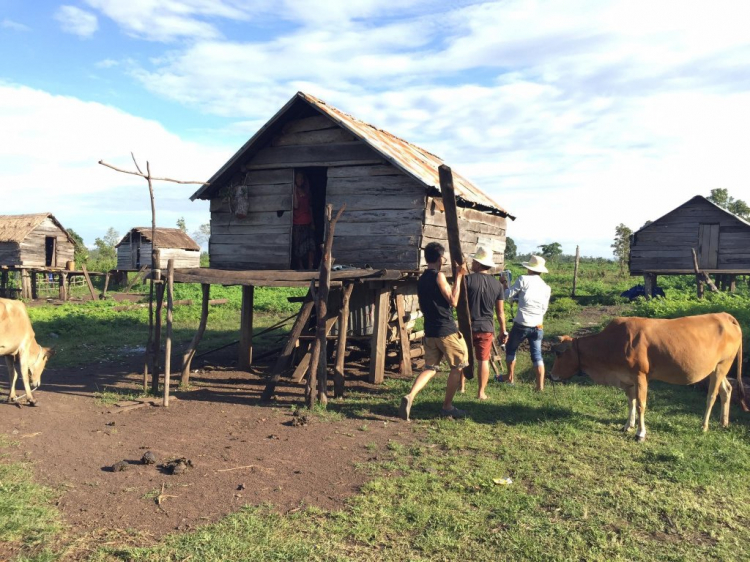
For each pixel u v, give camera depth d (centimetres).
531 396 831
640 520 455
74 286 3681
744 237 2305
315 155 1006
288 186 1036
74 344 1410
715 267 2353
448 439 643
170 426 710
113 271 3506
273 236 1050
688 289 2581
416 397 836
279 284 884
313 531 432
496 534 429
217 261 1107
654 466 563
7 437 645
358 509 467
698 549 413
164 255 3772
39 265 3064
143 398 835
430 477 536
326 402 798
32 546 404
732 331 673
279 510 470
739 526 448
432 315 716
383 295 966
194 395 882
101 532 430
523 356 1190
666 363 644
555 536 427
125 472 552
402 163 906
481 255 783
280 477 542
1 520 434
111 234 8200
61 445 627
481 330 778
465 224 1120
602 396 836
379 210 955
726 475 543
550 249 5931
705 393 854
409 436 666
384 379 1000
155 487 516
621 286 2914
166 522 449
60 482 522
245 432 687
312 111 1007
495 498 488
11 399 809
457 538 423
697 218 2378
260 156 1056
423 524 443
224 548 403
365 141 934
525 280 841
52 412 763
